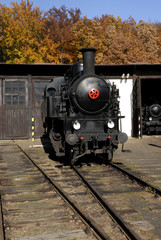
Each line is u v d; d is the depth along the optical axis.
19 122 17.23
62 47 29.80
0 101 17.02
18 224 4.07
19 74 17.11
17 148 13.38
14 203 5.06
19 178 6.97
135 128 17.39
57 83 10.99
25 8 32.53
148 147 12.88
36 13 33.00
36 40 29.45
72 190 5.77
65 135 8.01
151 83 21.81
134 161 9.19
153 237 3.63
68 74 10.28
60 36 30.44
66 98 8.27
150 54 30.91
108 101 8.40
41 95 17.33
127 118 17.73
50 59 27.52
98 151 8.05
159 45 36.06
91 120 8.23
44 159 9.84
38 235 3.73
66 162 8.58
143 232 3.78
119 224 3.94
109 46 29.69
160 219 4.24
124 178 6.65
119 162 8.89
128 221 4.12
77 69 8.98
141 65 17.25
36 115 17.33
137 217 4.30
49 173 7.36
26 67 16.91
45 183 6.36
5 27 29.78
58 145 8.73
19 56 27.97
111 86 8.70
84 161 8.98
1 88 16.98
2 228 3.73
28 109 17.30
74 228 3.93
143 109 20.30
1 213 4.34
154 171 7.65
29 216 4.41
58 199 5.21
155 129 19.11
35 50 29.16
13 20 29.02
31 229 3.93
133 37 35.66
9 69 16.89
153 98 21.02
